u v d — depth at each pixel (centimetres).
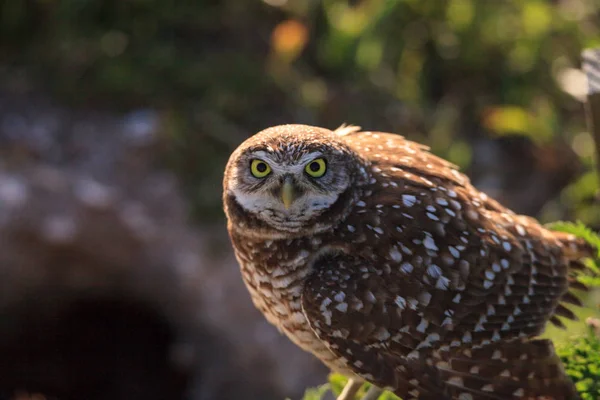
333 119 1330
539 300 605
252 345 1251
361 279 588
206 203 1259
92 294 1349
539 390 558
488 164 1324
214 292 1252
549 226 668
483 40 1387
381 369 580
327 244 610
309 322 594
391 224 598
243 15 1412
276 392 1248
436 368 578
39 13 1402
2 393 1441
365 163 624
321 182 600
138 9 1385
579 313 682
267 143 604
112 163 1260
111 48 1351
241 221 624
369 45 1373
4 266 1275
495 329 587
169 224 1242
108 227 1235
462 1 1390
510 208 1289
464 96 1381
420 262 587
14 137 1267
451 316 581
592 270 640
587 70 698
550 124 1319
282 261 617
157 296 1315
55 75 1344
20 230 1223
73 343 1434
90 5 1376
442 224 597
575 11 1437
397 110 1341
